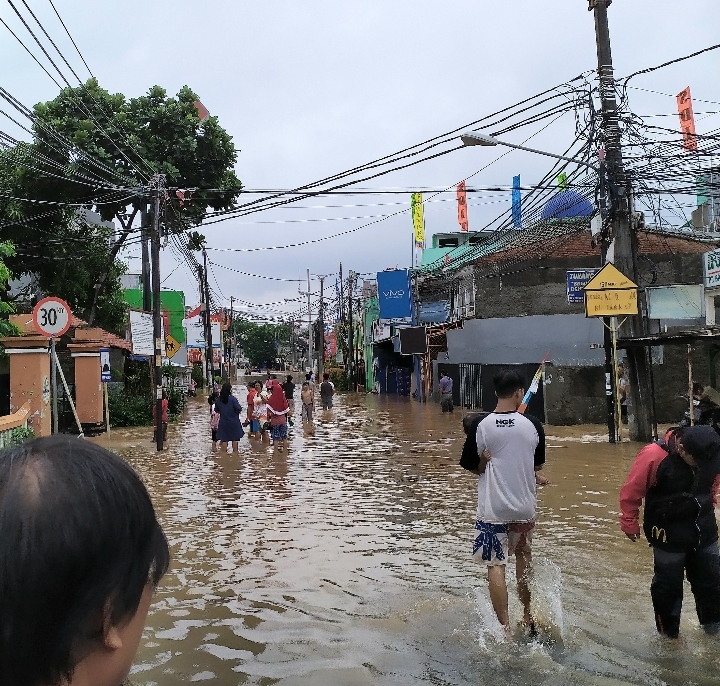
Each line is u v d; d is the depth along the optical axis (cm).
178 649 512
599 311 1631
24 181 2273
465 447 543
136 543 127
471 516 970
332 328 8800
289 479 1322
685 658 474
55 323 1148
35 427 1597
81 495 122
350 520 953
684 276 2841
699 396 1638
